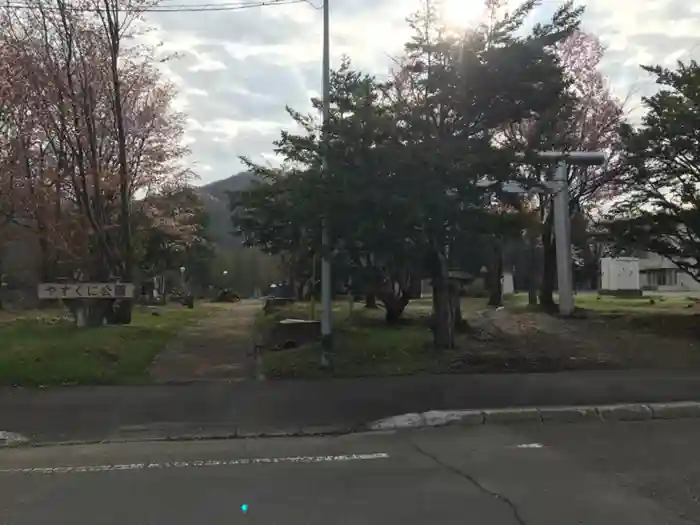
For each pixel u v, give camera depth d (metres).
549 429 9.95
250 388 12.70
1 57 21.69
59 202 27.61
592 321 21.25
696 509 6.00
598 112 26.17
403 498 6.42
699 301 32.44
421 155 12.97
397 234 13.43
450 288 15.84
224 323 24.77
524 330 18.92
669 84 20.36
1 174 25.62
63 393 12.30
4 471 7.80
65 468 7.91
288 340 17.17
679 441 9.04
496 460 7.96
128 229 21.50
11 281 37.59
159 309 33.91
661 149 19.42
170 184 32.41
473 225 13.58
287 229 17.02
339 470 7.61
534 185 14.42
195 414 10.80
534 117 15.09
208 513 6.06
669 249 20.12
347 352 15.43
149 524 5.78
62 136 20.08
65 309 28.91
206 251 66.06
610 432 9.70
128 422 10.37
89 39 19.91
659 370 14.52
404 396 11.92
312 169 14.65
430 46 14.39
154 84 39.19
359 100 14.09
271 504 6.30
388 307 20.77
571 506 6.10
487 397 11.77
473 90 14.10
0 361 13.86
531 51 14.08
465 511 5.98
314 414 10.77
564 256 22.89
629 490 6.61
